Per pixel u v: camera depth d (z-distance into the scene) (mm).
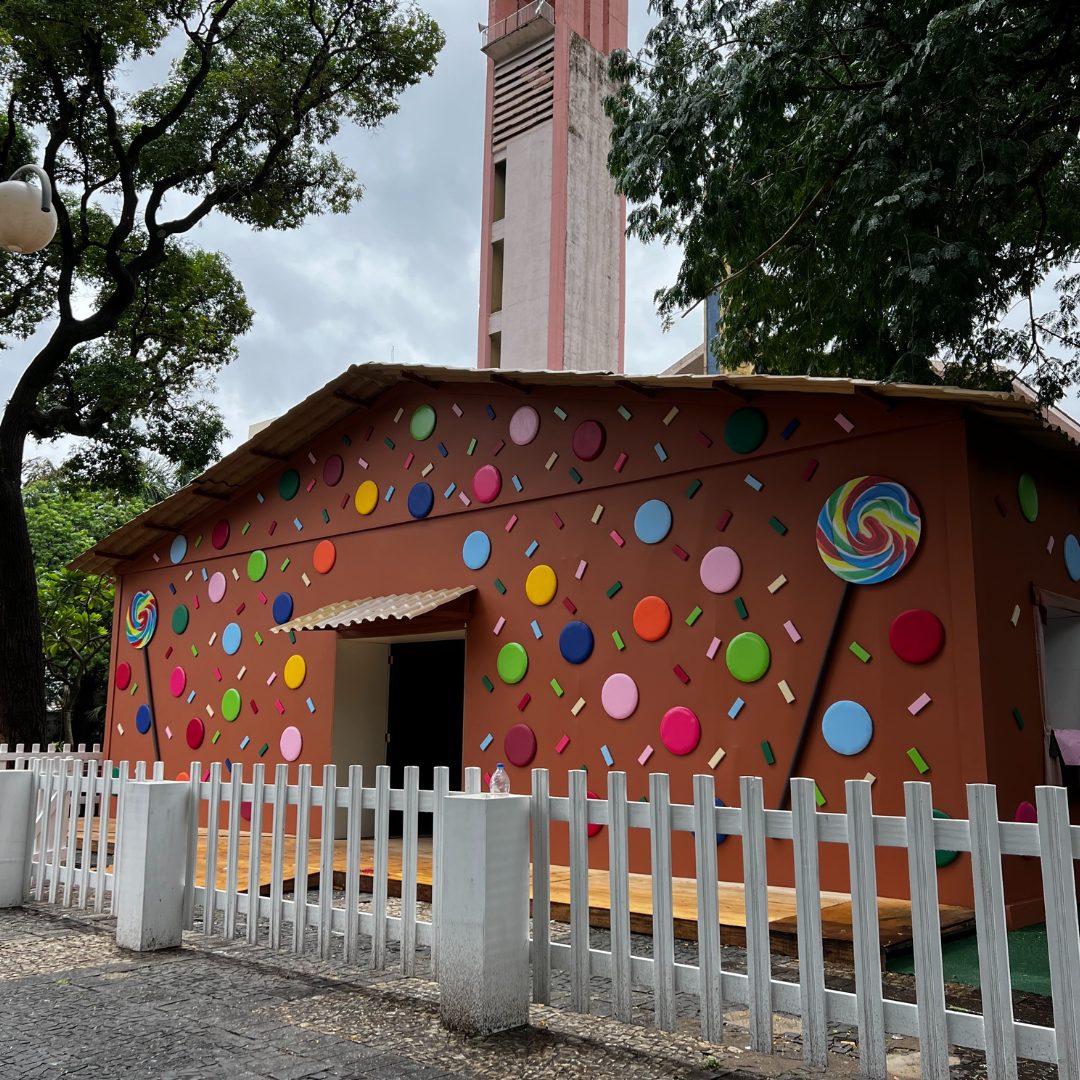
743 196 10633
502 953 4488
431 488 11242
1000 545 7660
